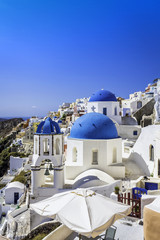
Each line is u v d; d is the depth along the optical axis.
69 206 8.28
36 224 16.36
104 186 16.03
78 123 20.77
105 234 9.56
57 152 17.81
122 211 8.34
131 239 9.30
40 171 17.25
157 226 7.05
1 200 31.98
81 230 7.11
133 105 48.34
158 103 32.66
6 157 62.84
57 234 10.24
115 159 20.17
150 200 10.73
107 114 33.19
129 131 33.25
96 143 19.08
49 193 16.73
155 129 19.36
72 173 19.02
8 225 19.61
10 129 170.75
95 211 8.02
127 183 17.88
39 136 16.78
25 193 29.06
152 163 19.17
